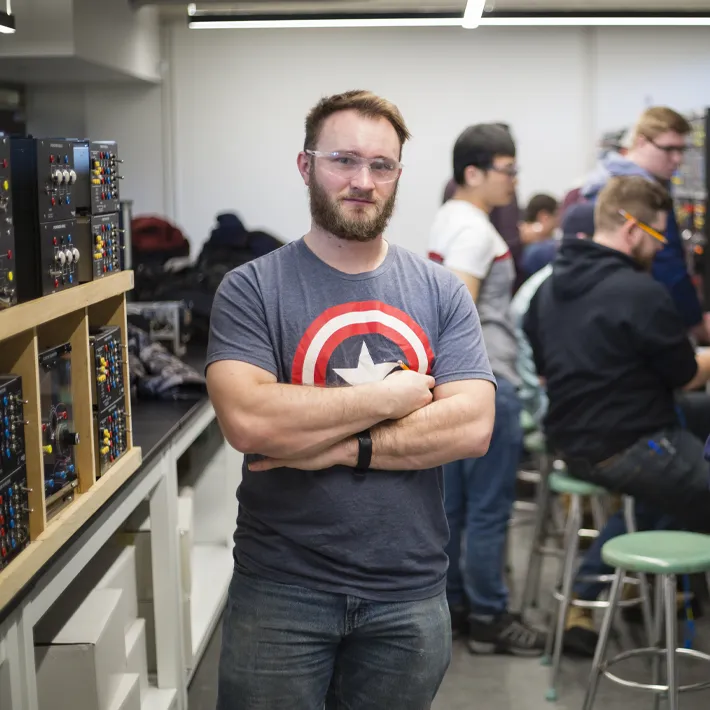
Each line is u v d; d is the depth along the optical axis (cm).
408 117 655
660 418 326
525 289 417
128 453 240
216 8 436
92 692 213
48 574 185
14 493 169
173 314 413
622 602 338
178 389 344
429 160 659
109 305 240
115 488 223
